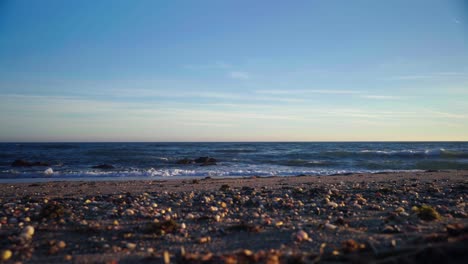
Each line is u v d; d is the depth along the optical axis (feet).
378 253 12.96
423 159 111.96
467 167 90.27
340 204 27.58
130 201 29.89
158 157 123.75
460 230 15.37
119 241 17.12
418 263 11.85
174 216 23.07
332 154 129.18
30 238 17.75
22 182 58.59
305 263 12.54
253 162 108.37
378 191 35.50
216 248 15.71
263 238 17.30
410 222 20.03
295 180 54.34
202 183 50.34
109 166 88.84
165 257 13.66
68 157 121.08
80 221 21.54
